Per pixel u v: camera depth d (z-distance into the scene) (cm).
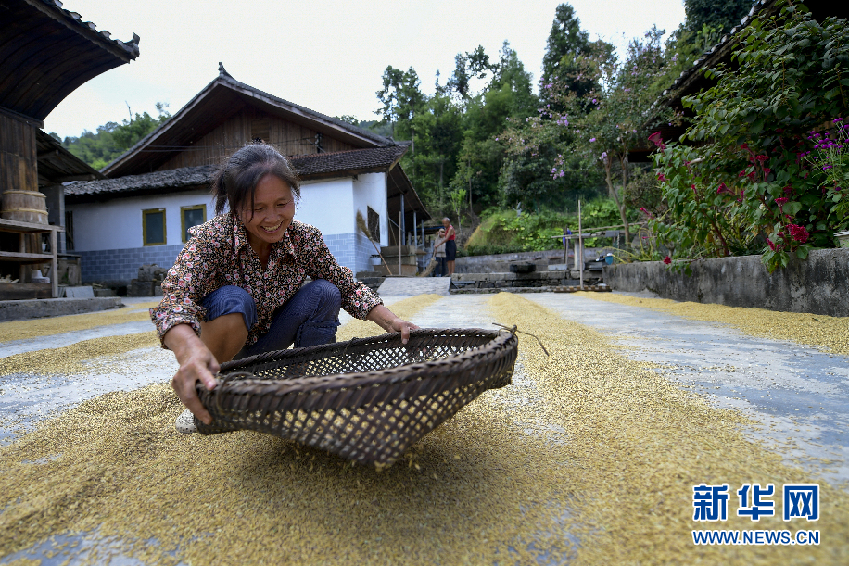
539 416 152
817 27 341
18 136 664
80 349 303
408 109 3212
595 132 984
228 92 1180
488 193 2881
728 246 508
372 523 94
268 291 157
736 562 76
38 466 126
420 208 1889
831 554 76
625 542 84
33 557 89
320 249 164
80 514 103
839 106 345
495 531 90
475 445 129
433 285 922
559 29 2873
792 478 100
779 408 150
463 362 90
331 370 160
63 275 978
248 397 88
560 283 1018
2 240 681
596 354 240
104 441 140
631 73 1022
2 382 225
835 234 351
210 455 129
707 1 1838
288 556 85
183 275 130
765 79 361
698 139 412
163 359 280
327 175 1069
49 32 589
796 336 271
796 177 366
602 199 2020
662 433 128
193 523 97
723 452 113
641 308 495
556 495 101
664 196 507
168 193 1156
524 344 275
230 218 140
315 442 89
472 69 3838
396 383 85
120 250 1188
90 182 1229
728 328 322
